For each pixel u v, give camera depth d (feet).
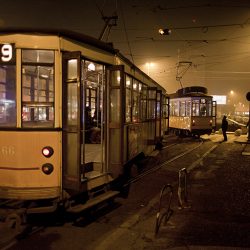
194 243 18.94
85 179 22.44
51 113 20.49
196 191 31.24
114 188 29.60
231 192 30.94
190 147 68.85
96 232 20.51
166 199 28.37
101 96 25.57
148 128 46.21
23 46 19.86
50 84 20.43
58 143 20.51
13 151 19.99
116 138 25.02
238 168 43.93
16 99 19.90
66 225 21.56
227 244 18.83
